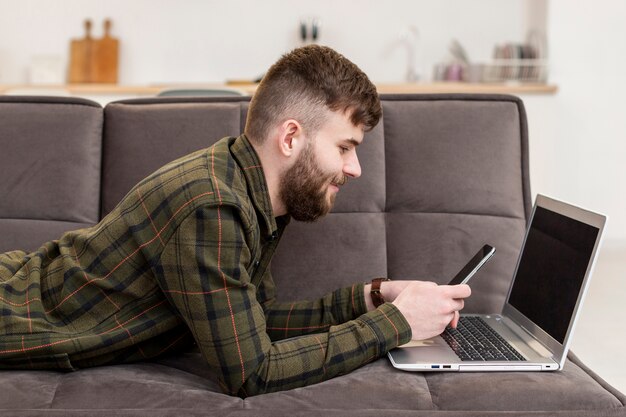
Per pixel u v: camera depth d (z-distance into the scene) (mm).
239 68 5691
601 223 1520
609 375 2664
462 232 2018
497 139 2057
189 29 5652
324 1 5625
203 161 1507
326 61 1534
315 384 1484
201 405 1404
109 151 2029
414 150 2045
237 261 1434
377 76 5691
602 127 5066
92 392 1434
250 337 1429
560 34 5047
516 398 1423
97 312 1531
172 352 1689
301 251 2002
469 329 1785
